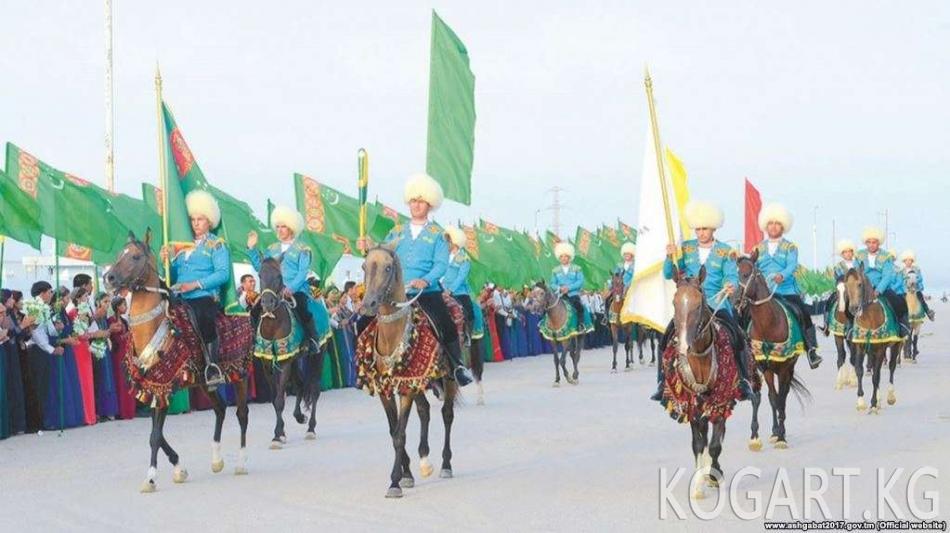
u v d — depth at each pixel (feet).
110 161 86.43
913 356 90.22
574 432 49.39
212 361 37.73
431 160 47.09
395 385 34.35
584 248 120.78
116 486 37.14
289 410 62.03
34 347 52.16
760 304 42.63
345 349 75.82
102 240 57.21
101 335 55.21
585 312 77.92
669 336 34.94
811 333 45.98
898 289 59.00
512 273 104.32
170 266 39.04
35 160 55.16
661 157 38.88
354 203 78.59
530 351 113.09
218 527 30.50
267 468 40.68
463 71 47.39
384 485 36.55
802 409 52.75
